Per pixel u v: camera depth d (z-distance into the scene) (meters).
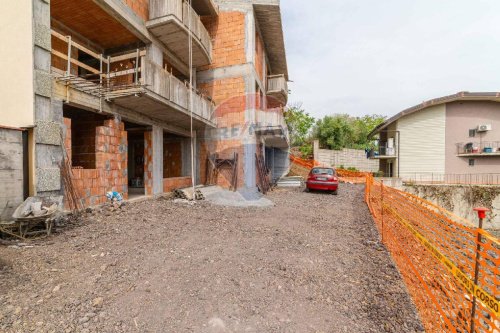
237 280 2.98
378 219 6.35
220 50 11.02
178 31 8.15
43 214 4.21
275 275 3.14
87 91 6.06
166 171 11.35
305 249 4.11
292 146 22.56
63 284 2.76
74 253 3.60
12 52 4.86
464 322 2.12
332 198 9.97
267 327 2.21
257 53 11.98
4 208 4.30
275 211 6.90
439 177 19.67
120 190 7.12
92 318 2.25
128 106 7.28
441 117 19.77
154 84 6.67
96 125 7.96
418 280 3.11
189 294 2.66
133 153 12.37
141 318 2.27
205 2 9.95
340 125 28.72
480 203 15.77
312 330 2.20
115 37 7.96
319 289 2.87
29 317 2.21
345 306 2.56
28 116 4.79
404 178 20.78
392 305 2.59
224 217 6.02
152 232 4.64
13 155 4.46
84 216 5.51
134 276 2.98
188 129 10.81
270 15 11.59
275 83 14.20
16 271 3.00
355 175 21.64
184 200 7.87
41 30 4.94
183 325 2.20
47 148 5.05
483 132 18.72
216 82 11.01
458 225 2.42
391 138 22.02
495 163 18.44
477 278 1.90
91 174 6.15
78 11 6.58
